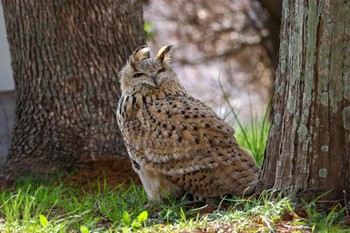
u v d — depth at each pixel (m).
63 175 16.41
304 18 10.75
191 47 30.30
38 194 13.65
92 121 16.69
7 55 22.14
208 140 11.95
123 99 13.02
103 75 16.67
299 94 11.02
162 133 12.19
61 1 16.30
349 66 10.64
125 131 12.65
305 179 11.10
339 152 10.91
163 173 12.18
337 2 10.49
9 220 11.71
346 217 10.62
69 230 11.29
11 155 17.06
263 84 30.56
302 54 10.87
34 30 16.48
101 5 16.53
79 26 16.47
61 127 16.69
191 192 12.07
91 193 14.34
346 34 10.56
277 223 10.62
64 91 16.61
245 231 10.44
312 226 10.40
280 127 11.45
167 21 30.14
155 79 12.76
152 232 10.71
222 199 11.62
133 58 13.08
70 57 16.53
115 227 11.26
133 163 12.82
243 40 30.14
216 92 30.66
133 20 17.06
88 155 16.62
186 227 10.77
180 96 12.97
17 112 17.23
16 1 16.53
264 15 28.92
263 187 11.65
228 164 11.82
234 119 20.48
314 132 10.95
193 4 30.16
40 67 16.61
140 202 12.76
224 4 30.20
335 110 10.80
